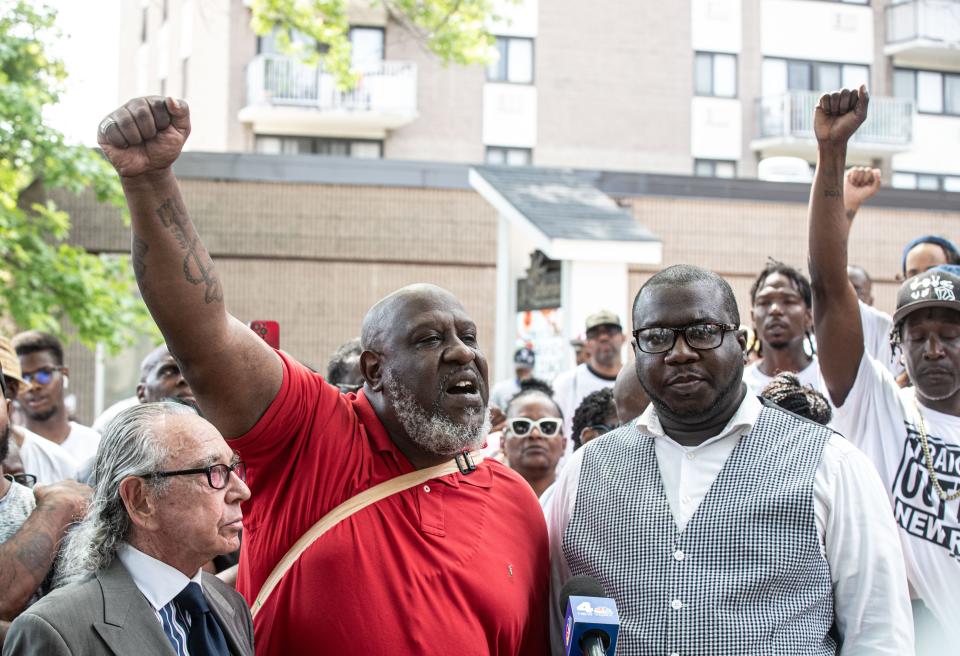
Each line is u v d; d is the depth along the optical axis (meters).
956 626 3.55
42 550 3.13
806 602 2.79
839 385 3.84
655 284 3.03
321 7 14.55
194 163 15.70
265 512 2.96
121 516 2.60
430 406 2.96
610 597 2.96
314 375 3.01
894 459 3.76
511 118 22.27
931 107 23.92
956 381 3.68
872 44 23.58
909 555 3.66
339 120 21.34
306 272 16.05
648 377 3.00
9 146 11.02
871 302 6.21
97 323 11.36
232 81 21.22
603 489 3.12
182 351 2.66
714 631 2.77
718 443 3.01
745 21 23.25
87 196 15.30
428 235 16.31
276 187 15.95
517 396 5.16
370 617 2.78
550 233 9.71
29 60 11.84
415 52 21.62
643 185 16.53
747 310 16.80
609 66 22.70
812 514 2.83
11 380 4.70
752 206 16.88
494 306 16.50
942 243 5.27
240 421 2.78
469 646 2.81
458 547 2.94
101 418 6.74
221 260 15.80
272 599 2.89
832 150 3.56
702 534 2.89
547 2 22.42
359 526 2.88
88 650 2.40
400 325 3.01
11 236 11.10
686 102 23.05
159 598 2.58
